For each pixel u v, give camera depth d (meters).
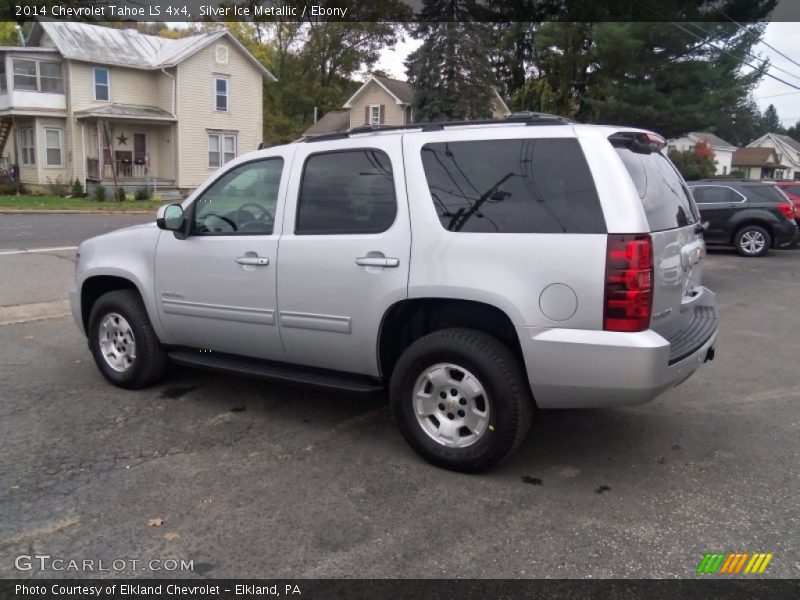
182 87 32.28
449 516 3.48
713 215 15.73
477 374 3.82
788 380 6.00
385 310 4.05
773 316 8.89
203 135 33.56
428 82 26.72
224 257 4.70
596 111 28.58
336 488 3.78
